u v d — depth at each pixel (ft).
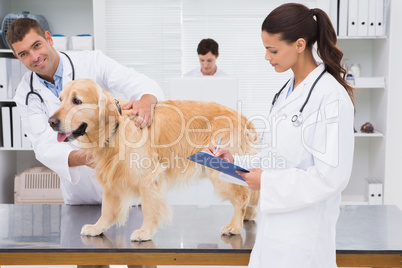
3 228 5.91
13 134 11.38
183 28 11.57
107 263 5.18
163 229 5.84
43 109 6.50
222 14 11.52
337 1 11.05
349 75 11.09
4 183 11.70
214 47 11.06
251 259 4.73
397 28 10.66
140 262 5.18
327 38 4.40
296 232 4.38
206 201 6.84
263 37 4.45
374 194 11.18
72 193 6.89
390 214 6.56
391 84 10.83
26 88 6.53
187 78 6.14
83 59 6.68
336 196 4.51
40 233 5.70
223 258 5.17
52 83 6.57
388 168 11.06
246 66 11.69
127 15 11.45
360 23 10.93
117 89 6.74
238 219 5.66
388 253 5.11
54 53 6.30
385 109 11.01
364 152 12.51
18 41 5.88
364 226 5.99
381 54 11.34
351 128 4.18
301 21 4.32
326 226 4.42
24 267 8.75
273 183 4.35
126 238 5.49
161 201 5.49
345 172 4.11
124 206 5.60
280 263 4.42
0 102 11.62
